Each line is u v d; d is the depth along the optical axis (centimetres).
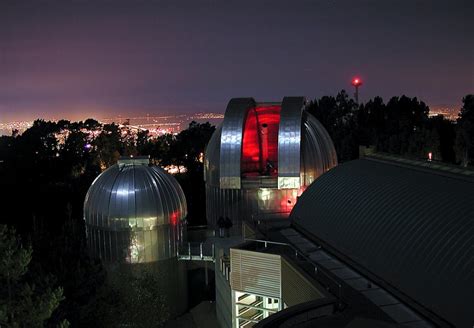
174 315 3541
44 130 7762
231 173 3884
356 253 2309
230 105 4044
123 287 2978
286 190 3881
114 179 3497
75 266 3020
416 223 2138
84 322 2639
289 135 3822
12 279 2130
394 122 7781
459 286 1773
